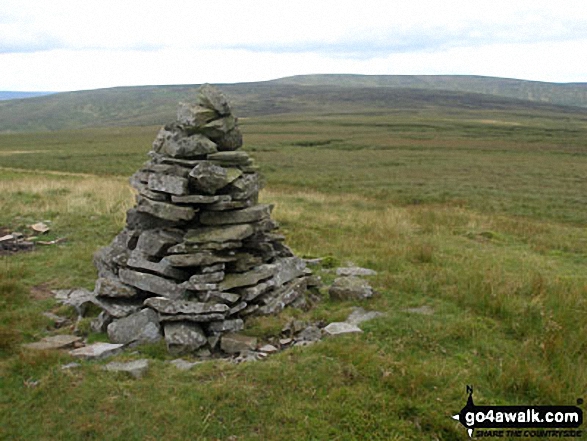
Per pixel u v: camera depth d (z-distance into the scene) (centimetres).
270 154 5291
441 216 2114
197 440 554
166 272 833
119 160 4725
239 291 852
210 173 835
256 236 932
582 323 834
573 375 677
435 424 585
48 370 672
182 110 887
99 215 1664
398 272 1166
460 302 941
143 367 681
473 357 734
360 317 876
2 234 1434
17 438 552
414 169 4238
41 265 1170
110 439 554
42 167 4206
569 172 4094
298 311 899
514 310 880
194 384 651
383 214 2133
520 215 2453
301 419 588
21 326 827
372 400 619
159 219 906
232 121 923
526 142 6775
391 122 10369
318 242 1492
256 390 637
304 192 3020
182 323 783
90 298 922
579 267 1347
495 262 1298
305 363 694
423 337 779
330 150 5762
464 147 6094
